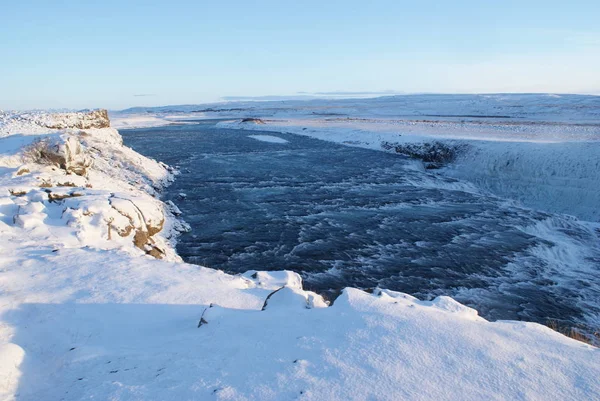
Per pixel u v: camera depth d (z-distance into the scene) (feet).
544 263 52.24
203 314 17.67
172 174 103.65
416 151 134.92
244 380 11.70
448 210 77.05
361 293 17.67
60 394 12.25
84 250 28.53
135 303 20.15
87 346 15.53
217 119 435.53
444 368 11.71
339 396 10.54
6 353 13.48
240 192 88.33
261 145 172.96
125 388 12.03
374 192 90.99
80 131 91.09
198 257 51.67
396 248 56.34
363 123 231.09
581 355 12.50
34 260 25.59
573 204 83.51
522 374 11.40
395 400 10.27
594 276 49.01
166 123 361.51
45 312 18.39
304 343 13.58
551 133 140.67
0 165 52.54
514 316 39.11
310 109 602.85
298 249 55.16
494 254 54.70
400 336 13.47
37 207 35.91
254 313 17.48
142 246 38.11
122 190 69.92
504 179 100.83
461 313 17.38
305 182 100.01
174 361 13.64
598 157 87.20
